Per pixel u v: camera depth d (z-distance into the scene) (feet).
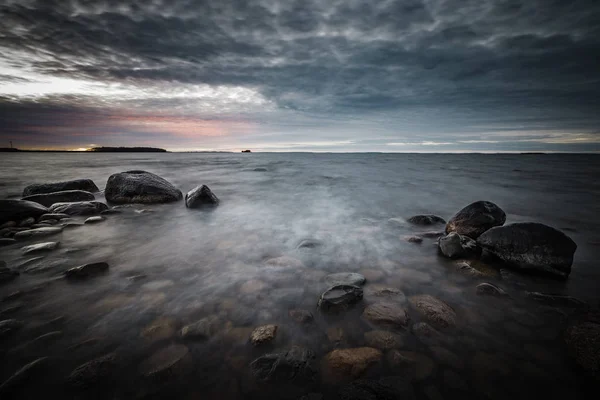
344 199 34.40
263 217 24.50
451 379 7.00
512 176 66.69
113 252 15.56
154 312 9.68
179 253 15.51
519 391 6.72
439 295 11.09
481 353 7.89
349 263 14.26
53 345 8.04
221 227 21.09
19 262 13.75
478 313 9.85
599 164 135.03
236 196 35.96
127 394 6.55
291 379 6.90
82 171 74.33
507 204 32.40
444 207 29.96
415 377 7.04
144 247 16.44
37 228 19.29
